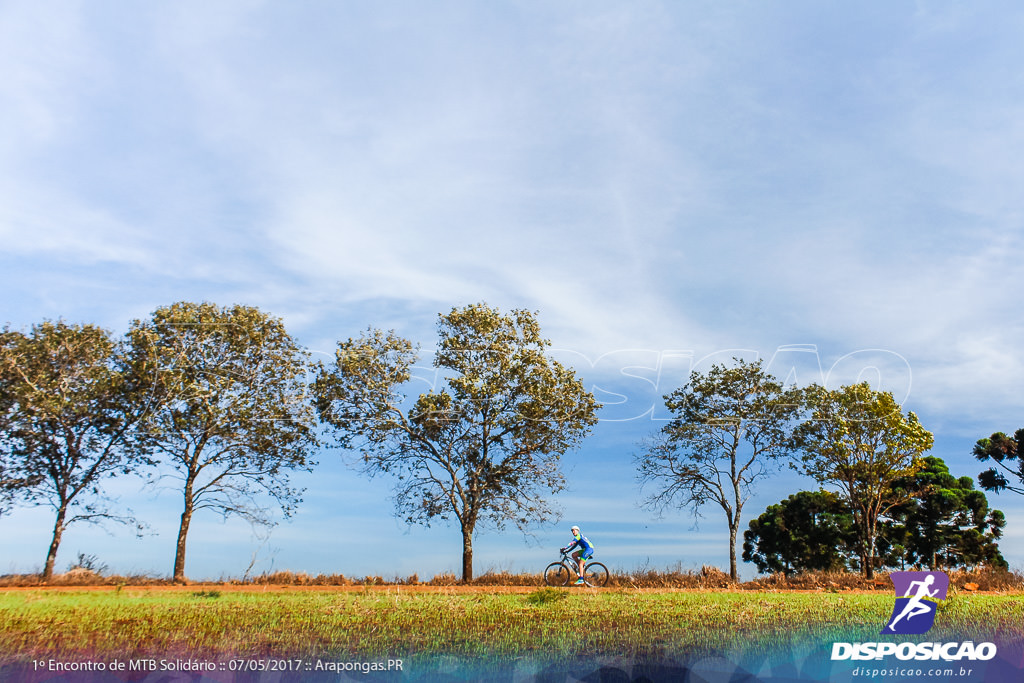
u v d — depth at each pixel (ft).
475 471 82.12
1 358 73.67
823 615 33.53
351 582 73.67
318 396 83.46
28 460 72.79
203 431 77.41
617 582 73.56
